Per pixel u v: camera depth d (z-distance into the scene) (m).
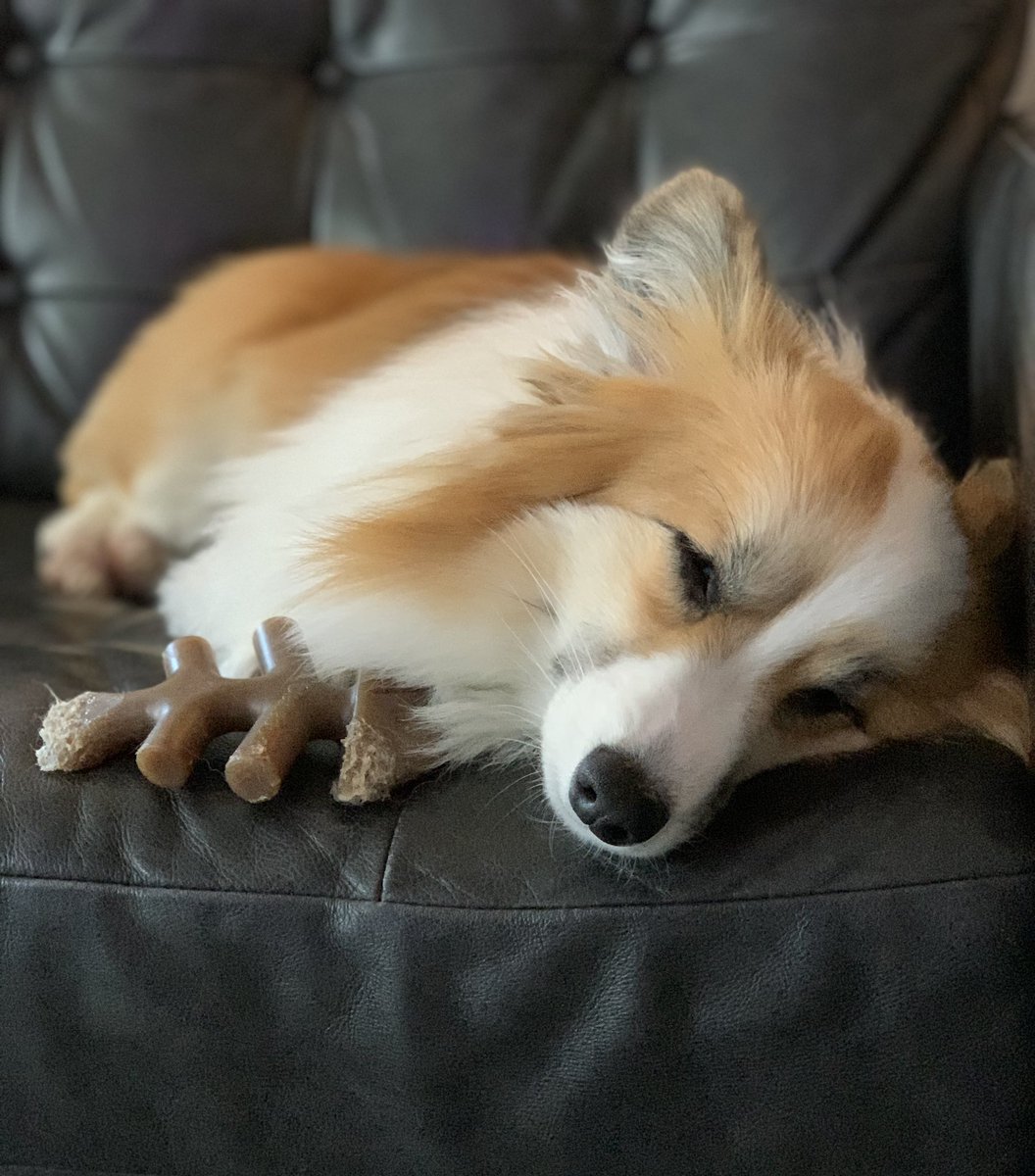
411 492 0.46
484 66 0.73
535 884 0.36
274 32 0.75
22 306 0.77
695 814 0.39
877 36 0.68
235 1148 0.37
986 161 0.65
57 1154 0.38
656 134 0.71
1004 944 0.34
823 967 0.34
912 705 0.46
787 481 0.42
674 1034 0.35
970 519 0.48
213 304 0.71
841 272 0.68
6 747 0.39
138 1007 0.36
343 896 0.36
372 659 0.45
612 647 0.43
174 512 0.68
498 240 0.73
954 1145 0.35
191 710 0.38
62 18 0.74
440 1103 0.36
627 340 0.48
